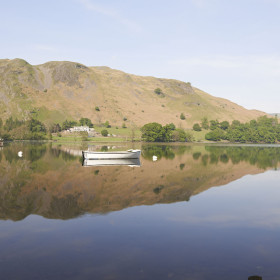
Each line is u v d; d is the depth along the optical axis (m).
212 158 75.56
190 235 18.34
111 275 13.22
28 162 58.41
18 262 14.41
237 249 16.28
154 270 13.73
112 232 18.67
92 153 65.50
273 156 86.56
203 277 13.16
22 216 22.09
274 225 20.59
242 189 34.44
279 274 13.48
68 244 16.67
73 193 30.58
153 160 68.12
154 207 25.25
